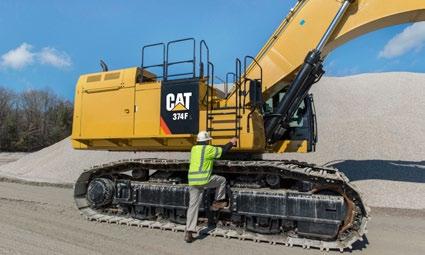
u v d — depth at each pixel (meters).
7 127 63.38
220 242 6.56
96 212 8.45
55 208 9.55
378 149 14.59
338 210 6.19
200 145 6.85
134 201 8.02
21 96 73.94
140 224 7.63
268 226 6.75
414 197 10.40
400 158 13.82
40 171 19.38
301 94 7.92
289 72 8.04
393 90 21.58
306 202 6.43
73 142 8.77
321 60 8.16
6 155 49.09
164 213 7.78
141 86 8.06
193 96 7.50
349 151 14.77
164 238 6.79
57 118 73.38
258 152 7.76
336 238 6.34
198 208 6.73
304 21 8.06
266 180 7.16
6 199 11.00
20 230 7.12
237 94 7.33
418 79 22.64
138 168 8.30
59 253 5.76
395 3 7.56
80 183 8.77
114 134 8.19
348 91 22.58
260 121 7.46
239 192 7.00
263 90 8.10
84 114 8.62
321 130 16.97
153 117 7.85
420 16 7.63
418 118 17.62
